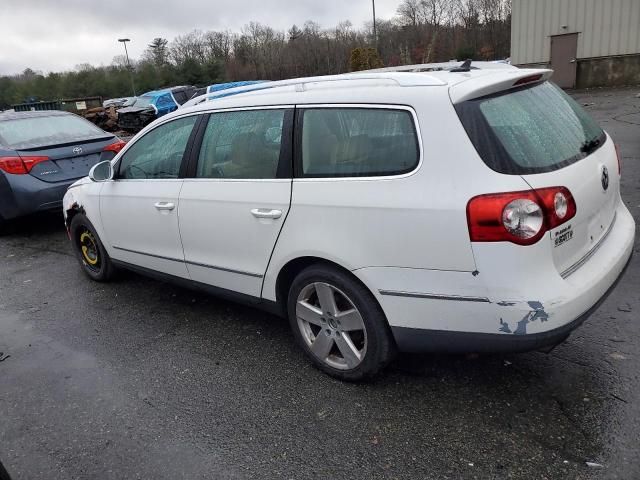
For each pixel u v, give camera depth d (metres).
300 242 3.03
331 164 2.93
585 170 2.72
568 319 2.45
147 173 4.14
